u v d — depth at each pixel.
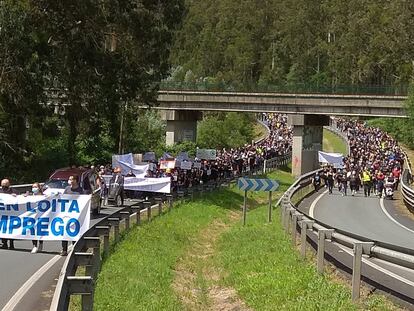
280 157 68.50
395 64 105.31
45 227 16.89
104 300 10.95
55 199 16.92
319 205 35.19
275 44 152.12
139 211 22.16
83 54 44.22
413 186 49.84
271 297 11.52
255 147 71.06
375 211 34.06
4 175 44.06
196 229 25.39
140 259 15.71
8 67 42.06
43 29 42.50
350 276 11.99
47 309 10.60
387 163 56.53
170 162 39.06
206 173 44.28
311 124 66.38
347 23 123.56
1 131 44.09
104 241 15.95
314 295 10.76
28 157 45.94
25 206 17.00
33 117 45.25
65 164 51.16
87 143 55.62
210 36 160.88
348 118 124.94
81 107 46.72
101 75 45.19
